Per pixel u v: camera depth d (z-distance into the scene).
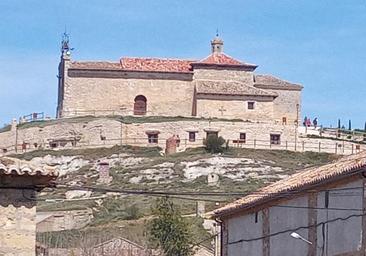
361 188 48.78
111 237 94.75
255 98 180.50
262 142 168.50
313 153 166.12
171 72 183.25
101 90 181.38
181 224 93.06
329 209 51.78
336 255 50.84
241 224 63.25
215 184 145.12
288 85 188.50
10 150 171.88
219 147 162.75
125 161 161.88
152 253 90.94
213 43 191.75
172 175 150.62
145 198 129.62
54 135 170.50
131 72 181.88
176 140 165.88
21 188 31.69
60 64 188.38
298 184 54.34
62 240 94.06
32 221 31.77
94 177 152.25
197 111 179.50
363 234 48.44
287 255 56.38
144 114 181.62
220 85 182.75
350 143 169.88
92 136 168.75
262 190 62.41
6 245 31.33
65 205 125.69
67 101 180.50
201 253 94.75
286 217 56.69
